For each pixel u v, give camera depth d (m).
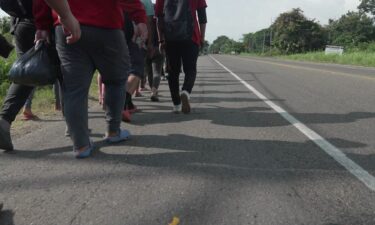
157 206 3.00
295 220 2.78
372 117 6.55
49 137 5.11
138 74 6.00
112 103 4.66
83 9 4.04
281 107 7.68
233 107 7.77
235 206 3.00
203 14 6.59
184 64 6.64
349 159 4.17
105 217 2.83
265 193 3.24
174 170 3.81
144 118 6.52
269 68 23.41
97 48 4.15
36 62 4.04
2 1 4.74
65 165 3.96
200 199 3.12
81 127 4.15
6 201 3.10
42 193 3.26
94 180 3.54
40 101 8.16
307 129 5.62
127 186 3.40
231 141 4.95
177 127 5.78
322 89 10.84
